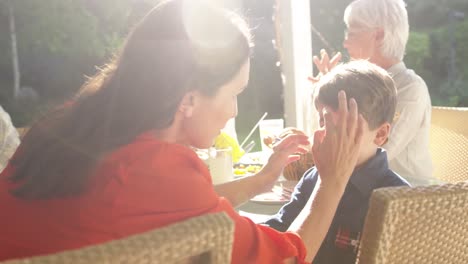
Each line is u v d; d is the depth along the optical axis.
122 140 0.93
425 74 5.66
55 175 0.91
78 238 0.88
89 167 0.91
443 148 2.65
